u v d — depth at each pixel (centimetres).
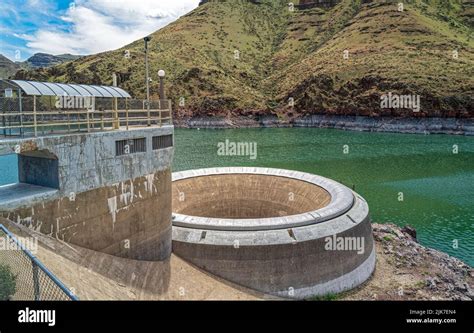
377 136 12456
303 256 2344
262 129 14962
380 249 3219
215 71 17662
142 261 2069
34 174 1705
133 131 1981
